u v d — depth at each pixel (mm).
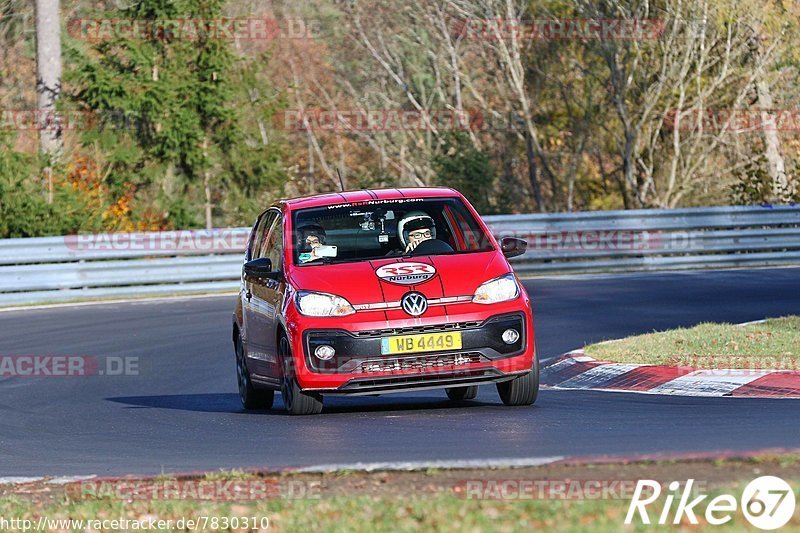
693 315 57250
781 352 39875
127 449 30969
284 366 33500
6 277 71938
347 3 152625
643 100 118750
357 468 24062
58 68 103438
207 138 108375
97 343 56406
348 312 31906
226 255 78000
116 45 105250
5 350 55312
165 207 103250
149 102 103250
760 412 30125
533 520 18672
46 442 33312
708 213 84625
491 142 144125
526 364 32656
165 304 70375
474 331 31875
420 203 36250
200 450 29688
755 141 126000
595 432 27953
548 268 81500
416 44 145250
